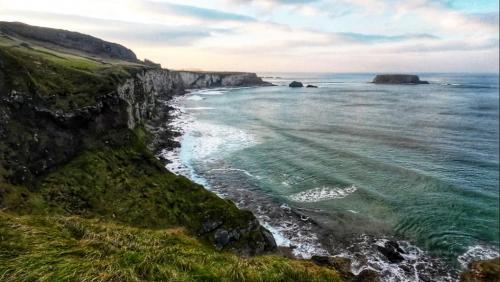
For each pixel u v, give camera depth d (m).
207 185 44.31
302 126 83.75
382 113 108.94
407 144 65.31
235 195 41.22
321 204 38.84
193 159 54.94
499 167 51.25
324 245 31.03
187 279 11.53
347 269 27.27
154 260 12.24
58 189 29.05
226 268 13.16
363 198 40.25
